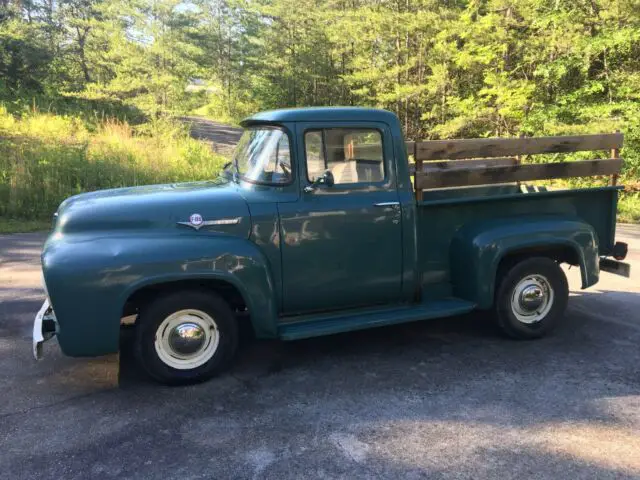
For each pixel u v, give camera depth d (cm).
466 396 371
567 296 485
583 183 991
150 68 2683
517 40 1925
